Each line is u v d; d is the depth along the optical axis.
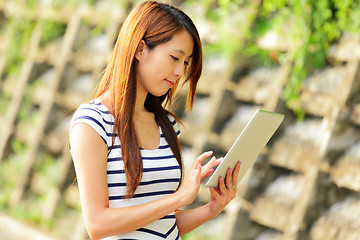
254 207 6.71
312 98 6.67
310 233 6.23
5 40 11.73
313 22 6.73
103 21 9.62
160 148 3.20
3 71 11.53
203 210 3.42
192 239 7.11
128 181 2.93
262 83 7.22
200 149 7.36
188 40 3.06
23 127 10.61
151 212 2.82
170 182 3.11
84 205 2.83
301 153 6.50
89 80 9.62
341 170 6.16
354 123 6.31
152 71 3.01
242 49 7.42
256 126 2.96
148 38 3.00
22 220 9.37
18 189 9.95
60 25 10.66
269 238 6.60
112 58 3.12
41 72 10.82
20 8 11.44
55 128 9.95
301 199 6.25
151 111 3.38
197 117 7.80
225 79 7.46
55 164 9.72
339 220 6.09
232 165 3.09
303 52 6.70
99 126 2.90
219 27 7.73
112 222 2.80
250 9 7.38
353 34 6.47
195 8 8.09
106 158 2.93
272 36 7.16
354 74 6.26
